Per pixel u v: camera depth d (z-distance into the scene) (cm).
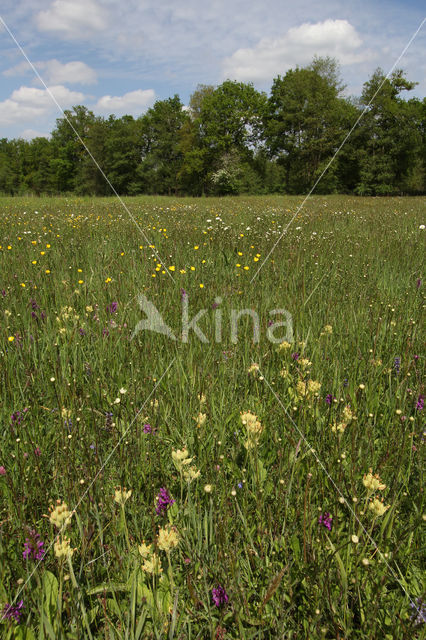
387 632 144
